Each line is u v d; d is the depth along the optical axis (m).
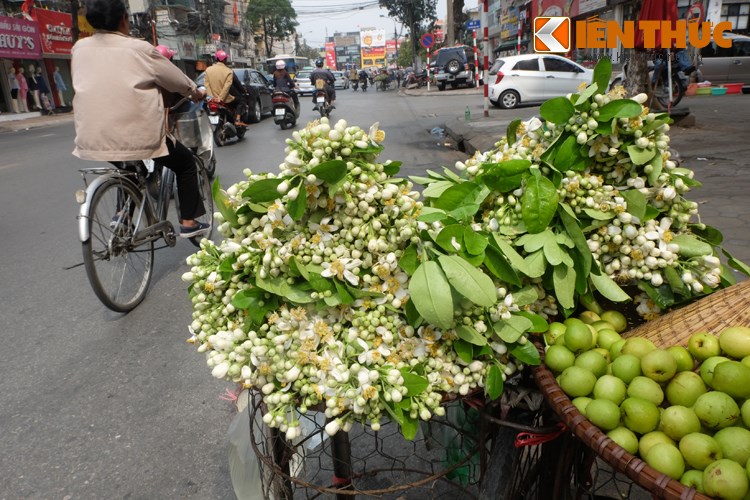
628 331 1.79
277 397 1.49
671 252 1.71
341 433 1.83
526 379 1.75
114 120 3.56
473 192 1.78
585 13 21.23
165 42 32.31
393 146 10.20
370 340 1.49
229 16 52.97
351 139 1.54
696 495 1.13
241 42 56.88
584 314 1.84
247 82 15.15
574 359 1.59
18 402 3.01
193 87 3.97
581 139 1.69
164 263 4.93
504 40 35.00
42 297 4.34
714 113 11.48
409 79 31.73
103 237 3.79
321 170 1.44
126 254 4.02
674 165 1.78
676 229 1.88
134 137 3.60
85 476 2.47
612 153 1.72
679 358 1.48
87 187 3.65
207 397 2.98
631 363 1.47
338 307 1.56
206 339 1.67
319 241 1.52
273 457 1.79
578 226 1.66
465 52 26.58
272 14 61.09
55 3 24.64
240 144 10.99
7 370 3.33
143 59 3.61
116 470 2.50
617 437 1.35
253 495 1.96
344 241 1.56
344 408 1.44
